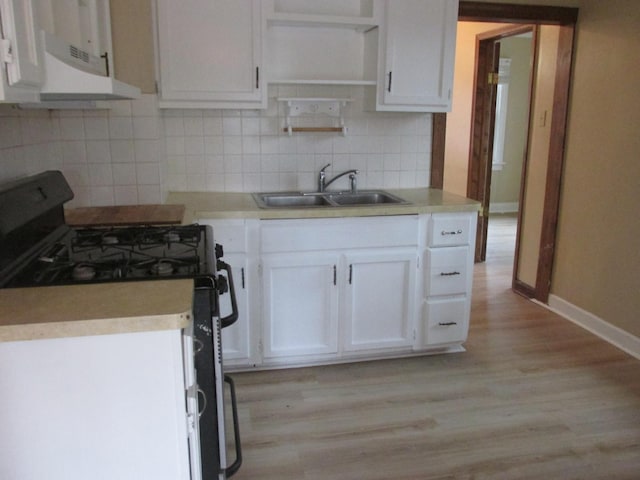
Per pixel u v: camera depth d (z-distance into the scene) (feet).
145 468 4.01
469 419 7.93
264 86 9.16
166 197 9.74
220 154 10.25
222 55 8.92
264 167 10.47
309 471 6.77
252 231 8.60
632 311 10.16
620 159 10.27
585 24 11.03
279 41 10.09
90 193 8.85
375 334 9.50
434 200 9.71
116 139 8.77
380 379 9.11
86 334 3.57
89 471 3.97
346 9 10.18
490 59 15.17
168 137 10.01
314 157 10.65
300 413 8.07
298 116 10.40
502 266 16.06
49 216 6.28
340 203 10.54
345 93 10.54
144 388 3.86
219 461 5.13
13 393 3.74
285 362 9.38
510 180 24.03
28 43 4.24
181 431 3.96
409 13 9.49
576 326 11.41
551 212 12.19
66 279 4.61
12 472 3.88
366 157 10.91
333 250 8.95
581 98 11.24
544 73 12.40
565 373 9.34
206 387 4.92
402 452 7.15
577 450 7.20
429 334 9.73
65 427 3.86
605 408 8.23
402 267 9.34
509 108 23.16
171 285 4.29
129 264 5.06
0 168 6.03
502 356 10.00
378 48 9.57
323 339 9.30
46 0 5.05
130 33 8.47
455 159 17.47
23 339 3.50
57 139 8.55
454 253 9.48
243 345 8.96
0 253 4.76
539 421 7.88
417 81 9.80
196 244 5.92
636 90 9.85
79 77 4.72
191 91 8.93
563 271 12.07
